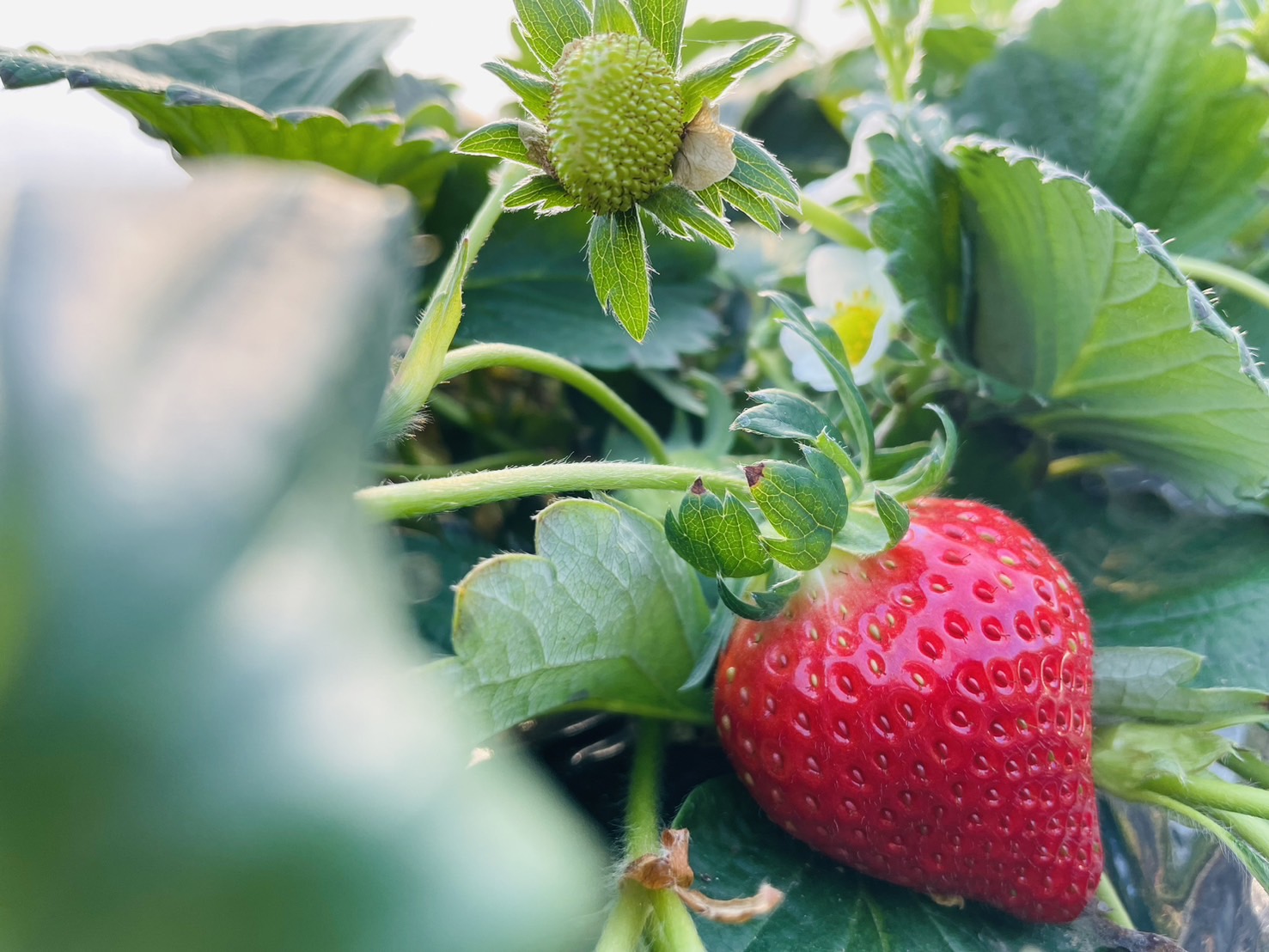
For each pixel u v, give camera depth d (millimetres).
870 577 112
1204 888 130
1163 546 151
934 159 151
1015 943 113
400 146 148
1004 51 180
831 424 114
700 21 226
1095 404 147
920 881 114
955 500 127
